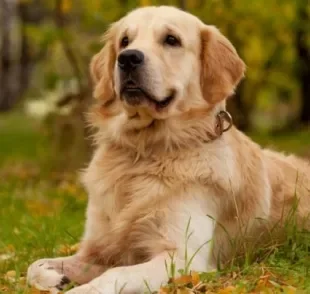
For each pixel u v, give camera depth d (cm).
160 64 895
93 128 1015
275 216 968
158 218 866
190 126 904
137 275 796
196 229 859
